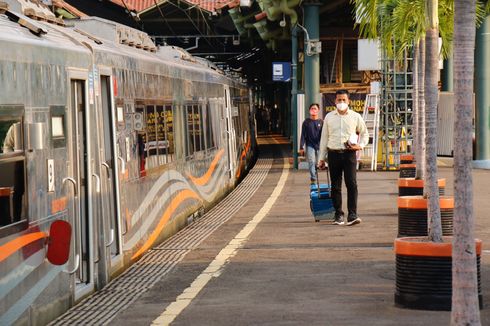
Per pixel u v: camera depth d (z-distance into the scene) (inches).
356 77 3351.4
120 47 1216.8
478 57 2728.8
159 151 1349.7
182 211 1525.6
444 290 812.6
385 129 2719.0
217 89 2075.5
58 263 792.3
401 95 2721.5
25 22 821.2
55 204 824.3
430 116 1031.0
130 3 3846.0
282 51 3969.0
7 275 702.5
